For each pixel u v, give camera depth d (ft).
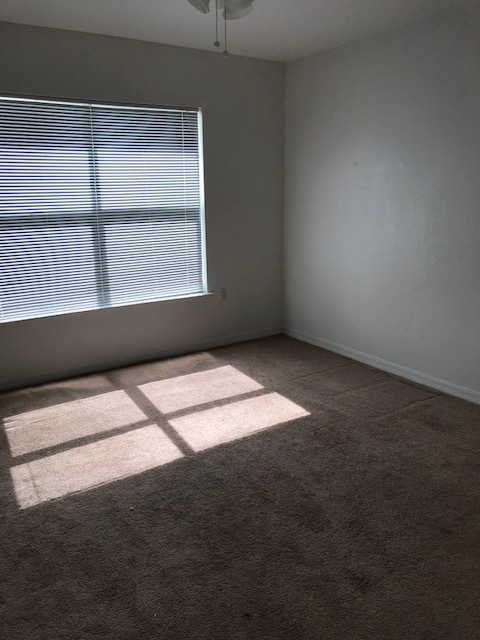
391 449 9.50
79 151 12.41
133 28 11.57
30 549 7.03
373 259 13.28
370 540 7.10
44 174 12.07
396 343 13.09
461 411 11.02
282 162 15.74
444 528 7.32
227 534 7.29
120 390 12.44
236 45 13.08
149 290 14.24
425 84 11.20
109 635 5.66
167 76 13.12
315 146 14.49
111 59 12.27
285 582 6.38
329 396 11.95
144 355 14.44
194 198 14.44
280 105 15.26
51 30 11.46
